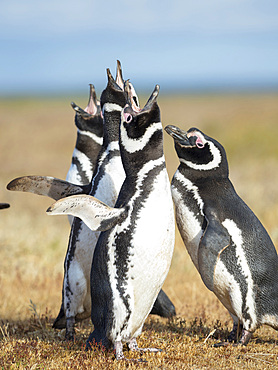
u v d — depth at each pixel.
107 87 20.12
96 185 20.00
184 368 17.42
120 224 17.48
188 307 26.55
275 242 36.53
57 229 44.31
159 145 17.95
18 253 36.50
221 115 154.12
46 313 24.41
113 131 20.20
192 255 20.95
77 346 19.58
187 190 20.66
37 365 17.33
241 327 20.72
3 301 27.77
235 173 66.88
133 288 17.50
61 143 121.31
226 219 19.88
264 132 94.50
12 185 20.31
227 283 19.81
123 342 18.28
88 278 20.09
